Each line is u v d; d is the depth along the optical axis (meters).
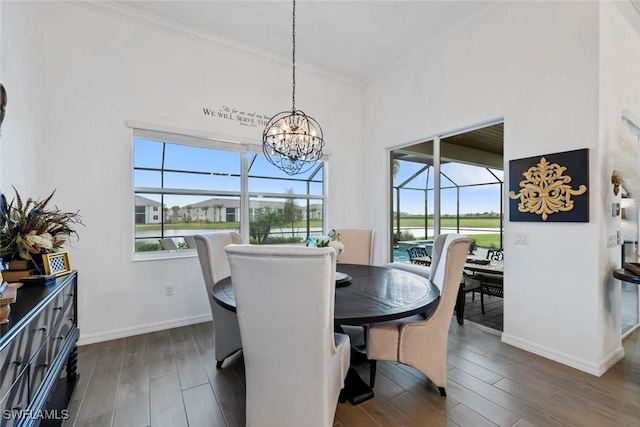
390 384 2.09
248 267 1.36
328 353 1.40
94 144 2.79
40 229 1.81
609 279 2.34
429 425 1.68
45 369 1.41
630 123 2.66
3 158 1.93
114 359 2.45
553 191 2.43
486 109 2.95
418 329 1.88
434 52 3.48
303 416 1.41
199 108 3.31
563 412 1.78
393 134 4.06
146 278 3.05
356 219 4.56
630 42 2.61
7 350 1.01
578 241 2.31
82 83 2.74
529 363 2.38
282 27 3.18
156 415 1.77
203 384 2.09
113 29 2.88
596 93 2.21
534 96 2.57
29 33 2.34
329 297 1.35
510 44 2.74
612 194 2.38
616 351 2.41
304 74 4.07
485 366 2.33
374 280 2.34
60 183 2.64
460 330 3.06
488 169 3.14
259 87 3.71
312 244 2.47
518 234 2.69
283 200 4.02
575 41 2.33
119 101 2.90
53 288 1.60
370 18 3.03
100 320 2.83
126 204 2.95
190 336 2.94
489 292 3.36
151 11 2.93
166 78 3.14
